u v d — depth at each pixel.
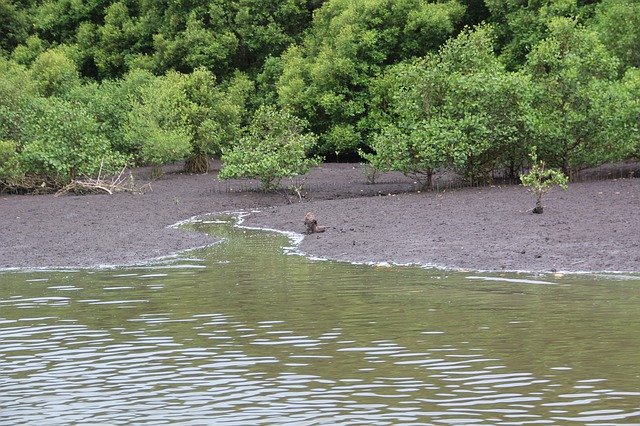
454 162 33.88
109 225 29.05
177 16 58.53
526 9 48.28
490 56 36.81
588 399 10.34
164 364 12.55
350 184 39.69
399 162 34.41
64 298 17.67
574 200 28.50
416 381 11.30
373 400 10.60
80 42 61.56
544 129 33.56
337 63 49.22
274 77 54.78
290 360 12.51
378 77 49.88
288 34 58.59
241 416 10.20
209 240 25.80
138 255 23.42
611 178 35.09
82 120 39.22
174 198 36.28
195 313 15.85
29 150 37.78
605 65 34.59
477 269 19.47
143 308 16.45
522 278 18.19
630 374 11.22
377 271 19.80
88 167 38.44
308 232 26.42
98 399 11.02
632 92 34.25
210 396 11.00
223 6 58.19
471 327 14.04
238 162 37.16
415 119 35.16
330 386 11.23
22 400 11.07
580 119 33.12
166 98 45.69
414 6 50.81
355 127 50.25
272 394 11.00
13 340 14.23
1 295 18.19
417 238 23.66
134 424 10.06
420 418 9.92
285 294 17.36
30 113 41.12
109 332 14.62
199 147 46.47
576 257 19.88
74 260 22.95
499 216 26.20
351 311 15.55
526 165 36.94
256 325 14.75
